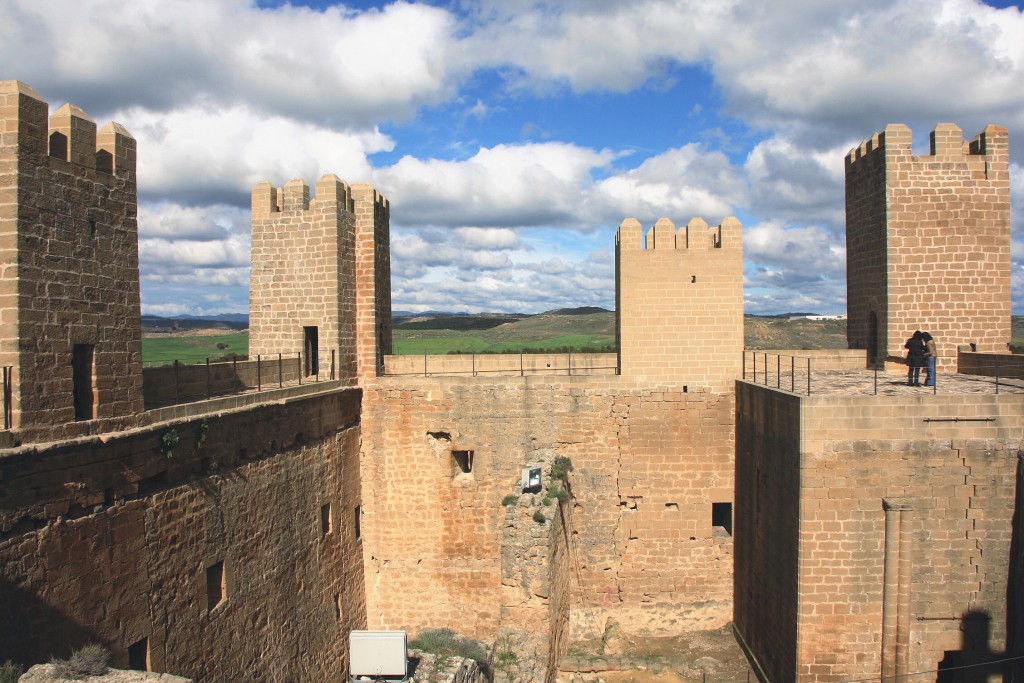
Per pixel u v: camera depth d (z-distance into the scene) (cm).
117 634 1061
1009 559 1494
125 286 1141
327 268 2031
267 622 1540
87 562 1005
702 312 2130
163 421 1202
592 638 2139
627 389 2133
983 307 2319
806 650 1537
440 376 2155
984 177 2320
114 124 1146
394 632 1482
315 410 1825
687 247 2130
